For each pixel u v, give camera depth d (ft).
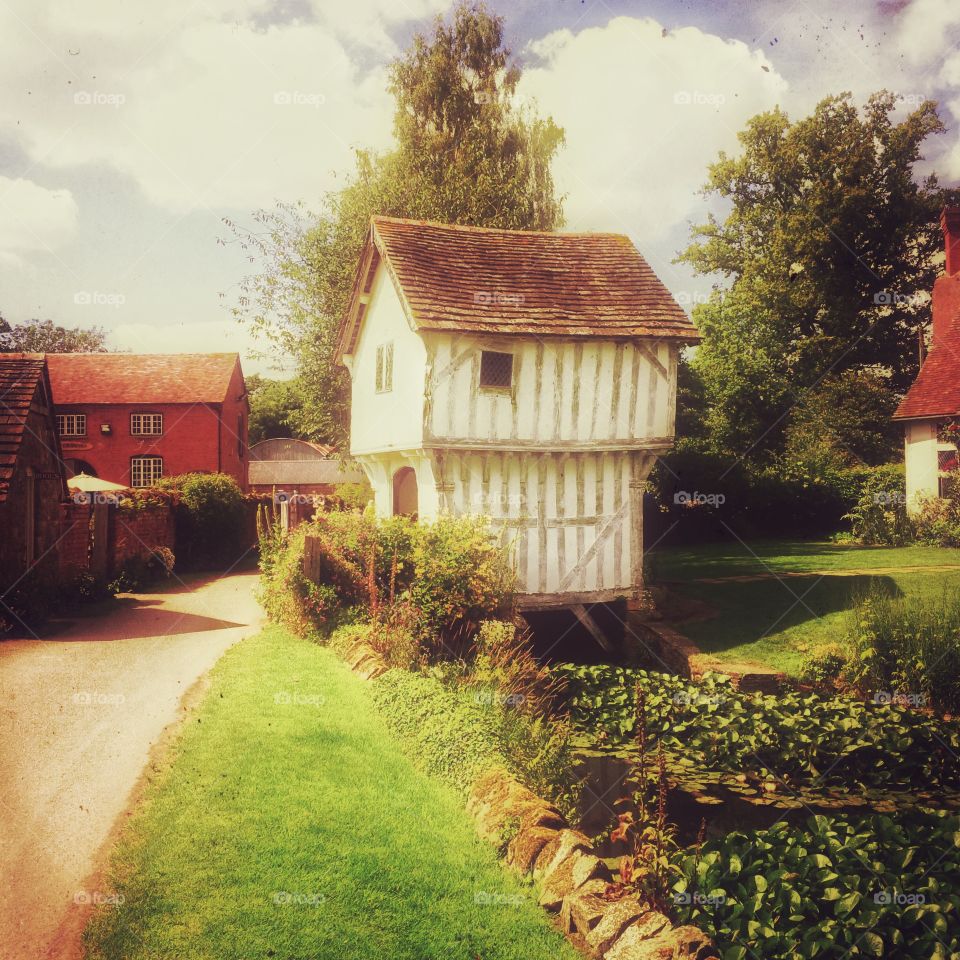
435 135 91.91
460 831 19.10
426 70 92.63
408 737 24.94
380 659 33.86
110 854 16.87
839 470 107.34
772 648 42.78
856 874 18.12
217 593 60.49
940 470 79.61
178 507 79.10
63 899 15.24
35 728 24.50
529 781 21.95
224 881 16.08
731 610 51.55
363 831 18.62
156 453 122.83
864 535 82.94
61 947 13.87
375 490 65.16
